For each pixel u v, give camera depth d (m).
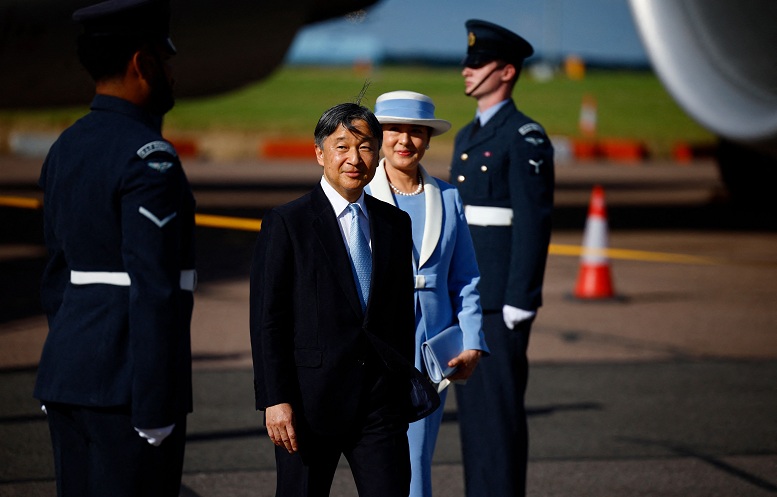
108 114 5.36
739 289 18.70
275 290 5.71
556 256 22.48
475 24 8.16
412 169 7.23
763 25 20.31
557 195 35.84
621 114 84.00
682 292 18.36
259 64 25.66
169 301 5.09
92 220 5.23
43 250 22.03
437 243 7.09
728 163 30.78
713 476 9.23
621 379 12.55
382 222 5.93
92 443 5.34
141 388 5.06
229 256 21.58
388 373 5.84
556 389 12.09
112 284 5.27
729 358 13.67
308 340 5.73
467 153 8.12
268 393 5.65
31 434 10.10
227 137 58.28
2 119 65.56
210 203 29.89
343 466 9.52
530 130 7.96
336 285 5.75
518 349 8.01
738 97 21.30
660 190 38.41
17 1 21.34
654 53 21.92
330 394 5.71
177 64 24.83
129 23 5.35
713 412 11.24
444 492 8.78
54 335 5.38
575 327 15.40
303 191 34.56
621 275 20.08
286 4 24.23
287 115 76.75
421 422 7.09
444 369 6.68
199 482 8.93
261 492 8.72
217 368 12.76
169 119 70.31
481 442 7.95
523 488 8.01
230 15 23.95
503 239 8.02
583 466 9.48
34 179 37.22
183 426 5.49
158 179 5.12
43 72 22.88
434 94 89.75
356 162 5.74
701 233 26.09
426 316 7.03
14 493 8.54
